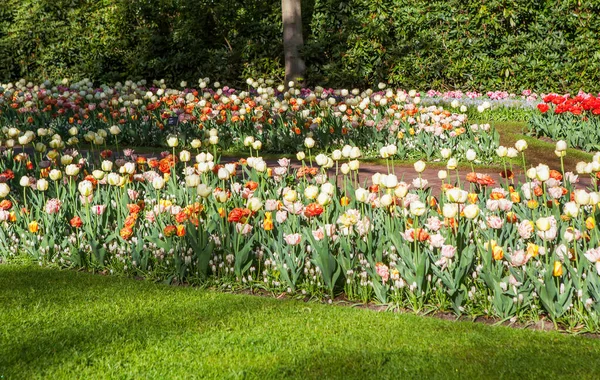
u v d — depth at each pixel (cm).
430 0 1775
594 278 455
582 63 1692
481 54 1766
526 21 1748
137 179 718
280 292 536
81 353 412
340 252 525
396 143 1154
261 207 590
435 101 1543
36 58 1994
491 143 1112
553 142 1232
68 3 1984
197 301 508
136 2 1939
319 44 1802
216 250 582
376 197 606
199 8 1902
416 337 432
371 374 378
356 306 510
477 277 502
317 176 679
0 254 635
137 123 1271
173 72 1941
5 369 394
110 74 1955
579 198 481
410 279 498
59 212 650
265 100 1262
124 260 592
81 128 1263
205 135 1178
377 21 1802
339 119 1196
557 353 406
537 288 459
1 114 1349
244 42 1906
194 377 377
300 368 387
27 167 798
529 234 486
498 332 443
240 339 429
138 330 448
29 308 494
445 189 593
